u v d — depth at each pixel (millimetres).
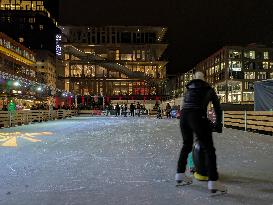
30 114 28516
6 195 4926
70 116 49469
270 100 19547
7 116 22625
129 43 90188
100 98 73500
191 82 5426
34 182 5773
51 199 4711
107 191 5148
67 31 91688
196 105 5215
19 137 14594
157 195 4902
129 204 4465
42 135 15641
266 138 13969
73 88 87625
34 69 102750
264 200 4605
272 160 8062
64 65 87875
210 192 5023
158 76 88625
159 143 12055
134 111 56844
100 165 7438
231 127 21781
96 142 12422
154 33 92625
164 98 84812
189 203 4488
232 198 4711
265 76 103188
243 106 27578
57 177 6180
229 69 101375
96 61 86750
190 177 5668
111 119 38844
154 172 6609
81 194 4977
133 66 89625
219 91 107312
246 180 5852
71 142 12453
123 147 10844
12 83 56969
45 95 65125
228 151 9766
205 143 5117
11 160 8180
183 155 5520
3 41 81812
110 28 91812
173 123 28406
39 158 8500
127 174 6434
